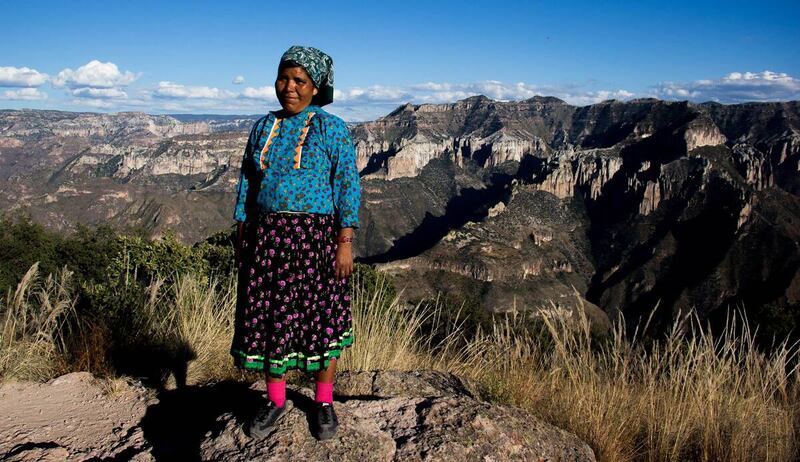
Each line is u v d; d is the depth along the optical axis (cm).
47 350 464
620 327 482
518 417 337
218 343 494
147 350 479
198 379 442
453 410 321
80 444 323
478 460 287
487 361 537
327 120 269
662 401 447
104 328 493
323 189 269
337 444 270
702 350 443
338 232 272
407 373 452
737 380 444
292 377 420
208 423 338
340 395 388
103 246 1531
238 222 284
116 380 413
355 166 274
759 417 418
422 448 283
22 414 361
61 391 401
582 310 489
